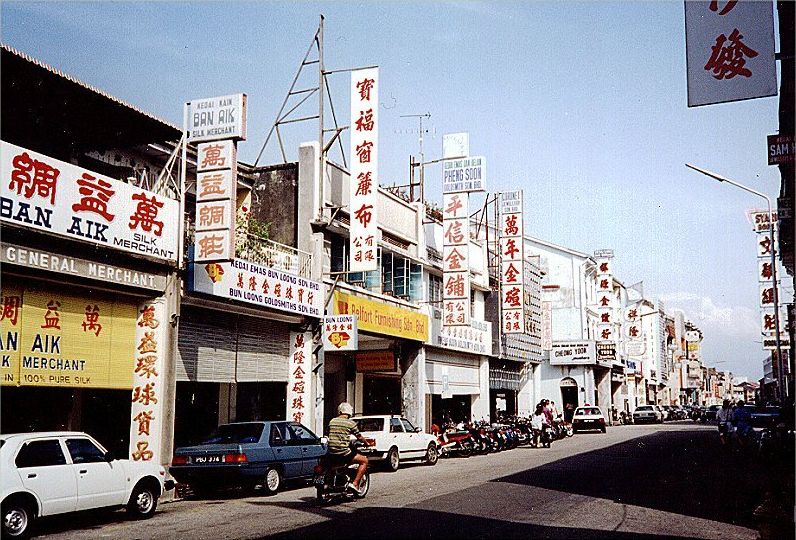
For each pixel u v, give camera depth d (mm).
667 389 85625
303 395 20781
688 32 9125
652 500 13109
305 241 21922
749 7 8953
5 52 11984
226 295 17188
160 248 15586
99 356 14727
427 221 30375
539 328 43344
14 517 9891
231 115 15969
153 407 15391
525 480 16109
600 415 41531
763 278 33844
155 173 17688
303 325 21016
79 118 14719
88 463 11141
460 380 32906
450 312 26891
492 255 36375
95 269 14055
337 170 23422
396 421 20953
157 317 15656
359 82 21484
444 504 12438
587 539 9484
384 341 27125
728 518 11328
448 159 27469
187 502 14086
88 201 13859
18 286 13195
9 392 14023
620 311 67188
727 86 8914
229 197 15781
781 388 32406
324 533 9891
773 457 20391
